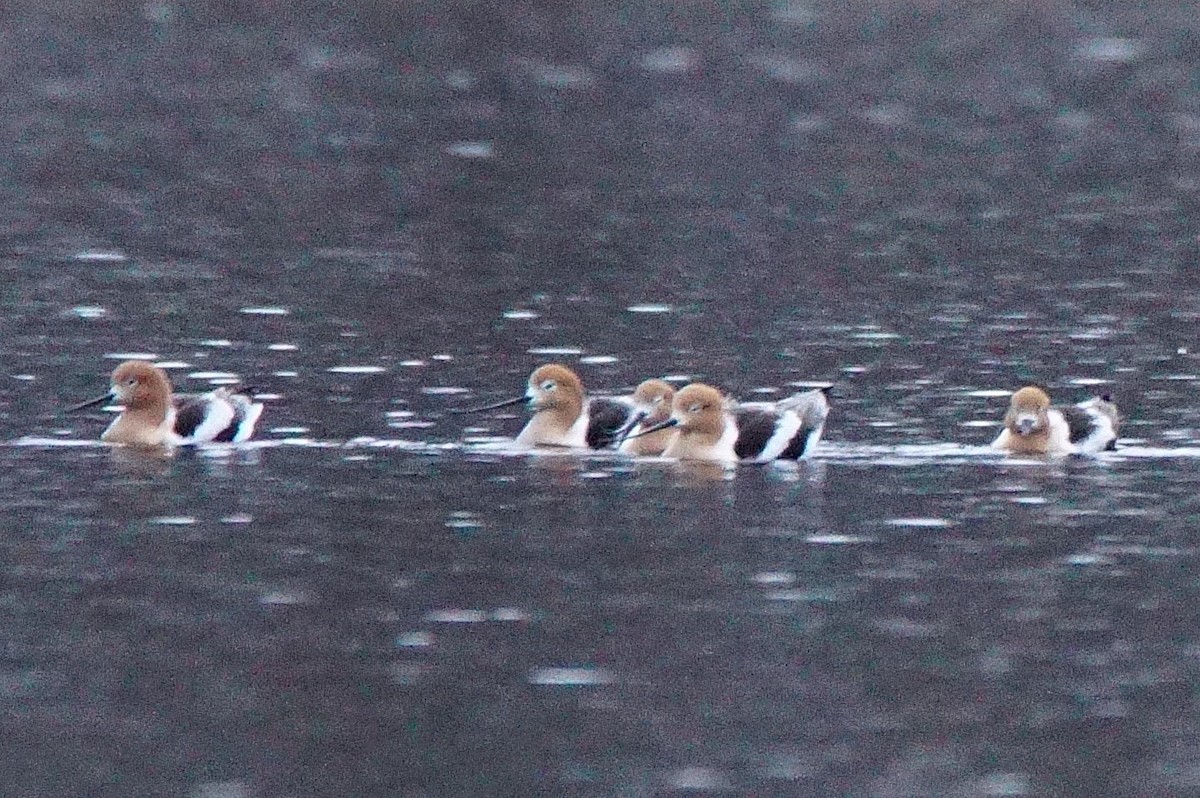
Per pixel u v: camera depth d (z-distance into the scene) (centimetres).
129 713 1808
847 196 5284
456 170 5638
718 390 2923
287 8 8962
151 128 6231
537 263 4250
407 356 3338
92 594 2103
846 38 8694
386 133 6284
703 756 1730
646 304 3816
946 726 1794
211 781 1681
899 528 2372
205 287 3894
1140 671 1917
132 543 2273
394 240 4512
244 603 2080
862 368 3297
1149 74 7806
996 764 1717
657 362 3322
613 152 6038
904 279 4106
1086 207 5119
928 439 2862
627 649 1961
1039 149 6206
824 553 2264
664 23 9019
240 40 8200
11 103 6662
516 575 2177
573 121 6656
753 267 4228
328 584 2139
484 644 1970
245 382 3133
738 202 5150
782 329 3594
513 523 2373
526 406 2923
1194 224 4850
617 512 2430
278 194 5125
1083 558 2250
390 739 1762
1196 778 1694
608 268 4200
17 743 1750
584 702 1841
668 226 4769
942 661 1938
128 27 8394
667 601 2095
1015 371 3281
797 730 1784
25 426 2850
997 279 4106
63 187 5138
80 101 6719
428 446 2786
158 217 4731
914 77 7769
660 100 7162
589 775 1697
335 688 1864
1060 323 3659
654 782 1683
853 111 6981
